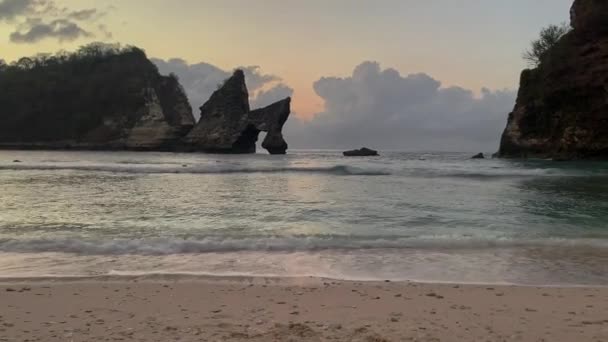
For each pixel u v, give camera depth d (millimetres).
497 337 4512
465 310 5453
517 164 40094
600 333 4660
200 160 55094
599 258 8516
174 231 10797
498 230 11273
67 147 117500
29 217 12703
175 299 5816
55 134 124312
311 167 33094
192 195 18188
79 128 124250
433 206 15281
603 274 7426
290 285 6590
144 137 115750
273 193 19000
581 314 5328
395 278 7125
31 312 5234
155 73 137000
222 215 13383
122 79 131500
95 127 124250
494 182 23953
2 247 8922
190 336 4438
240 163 44125
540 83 54375
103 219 12531
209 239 9805
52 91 129375
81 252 8688
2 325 4770
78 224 11695
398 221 12477
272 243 9469
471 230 11227
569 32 54031
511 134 57000
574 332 4688
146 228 11195
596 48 49812
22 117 124312
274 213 13781
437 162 45750
